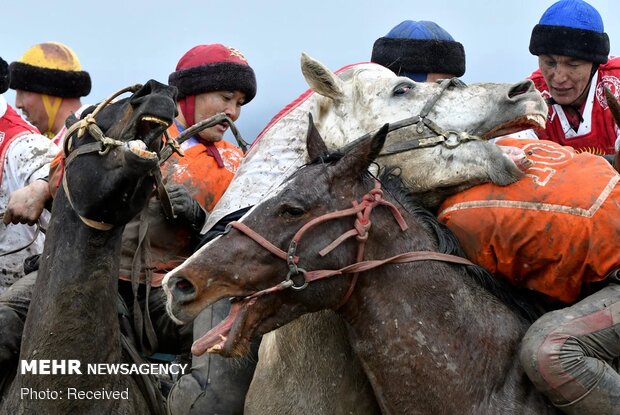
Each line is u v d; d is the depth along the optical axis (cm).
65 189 779
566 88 1027
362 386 797
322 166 754
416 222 778
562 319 752
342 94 844
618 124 862
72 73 1243
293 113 877
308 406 803
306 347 804
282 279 735
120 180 750
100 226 772
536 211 767
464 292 771
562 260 766
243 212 857
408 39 1030
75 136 779
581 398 735
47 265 792
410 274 759
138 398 851
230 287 729
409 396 752
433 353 752
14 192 900
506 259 780
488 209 779
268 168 867
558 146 811
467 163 789
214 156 998
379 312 753
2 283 1055
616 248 755
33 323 792
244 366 863
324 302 745
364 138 749
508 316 783
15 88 1244
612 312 752
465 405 752
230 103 1042
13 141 1030
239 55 1050
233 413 861
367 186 760
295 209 736
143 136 768
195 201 916
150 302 916
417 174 802
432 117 802
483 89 805
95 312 786
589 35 1012
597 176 771
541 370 737
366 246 750
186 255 931
